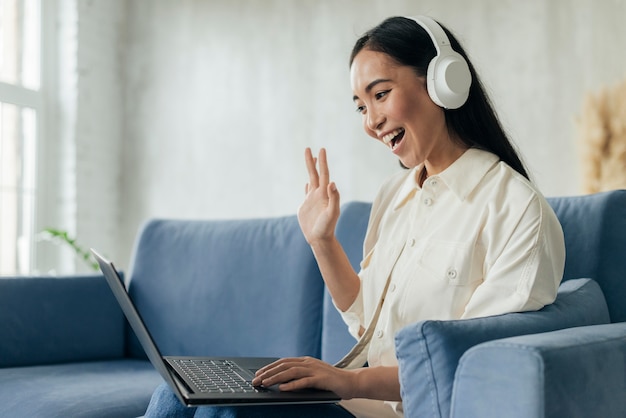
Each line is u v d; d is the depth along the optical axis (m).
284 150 4.14
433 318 1.30
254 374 1.30
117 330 2.42
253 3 4.26
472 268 1.29
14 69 3.98
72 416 1.62
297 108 4.12
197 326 2.24
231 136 4.29
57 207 4.16
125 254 4.51
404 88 1.36
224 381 1.21
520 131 3.56
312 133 4.07
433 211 1.39
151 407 1.22
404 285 1.35
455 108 1.37
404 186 1.53
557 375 0.90
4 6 3.92
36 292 2.28
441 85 1.34
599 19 3.41
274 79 4.19
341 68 4.01
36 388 1.82
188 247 2.36
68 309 2.33
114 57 4.49
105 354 2.39
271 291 2.11
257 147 4.21
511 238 1.24
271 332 2.08
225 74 4.31
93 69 4.32
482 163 1.37
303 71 4.11
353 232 1.96
